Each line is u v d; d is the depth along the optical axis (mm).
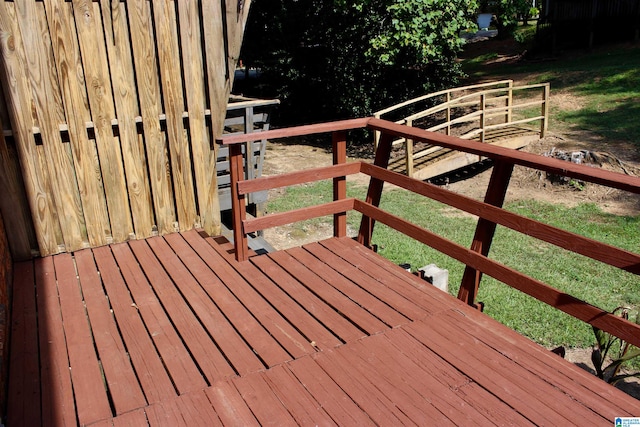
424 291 3818
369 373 2951
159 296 3848
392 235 8250
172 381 2953
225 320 3520
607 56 17078
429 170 10477
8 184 4230
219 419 2645
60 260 4438
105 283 4055
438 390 2814
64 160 4398
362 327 3381
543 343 5434
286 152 13906
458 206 3686
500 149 3375
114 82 4406
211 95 4793
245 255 4359
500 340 3232
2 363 2881
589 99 13734
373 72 13875
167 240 4781
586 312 2955
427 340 3236
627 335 2779
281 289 3904
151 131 4637
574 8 18438
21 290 3975
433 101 14711
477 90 16016
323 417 2639
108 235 4699
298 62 14805
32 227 4426
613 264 2775
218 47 4730
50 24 4105
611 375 4484
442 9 12477
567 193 9945
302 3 13875
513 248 7727
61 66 4203
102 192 4602
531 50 19703
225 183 7000
